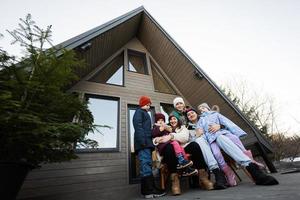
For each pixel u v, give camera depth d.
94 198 3.89
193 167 3.45
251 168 2.95
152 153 3.68
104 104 5.91
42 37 2.86
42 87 2.51
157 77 7.43
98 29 5.21
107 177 5.04
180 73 6.88
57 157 2.82
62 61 2.73
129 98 6.31
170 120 4.05
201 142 3.45
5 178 2.04
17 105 2.15
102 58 6.33
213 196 2.48
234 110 5.73
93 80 6.08
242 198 2.10
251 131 5.58
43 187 4.29
